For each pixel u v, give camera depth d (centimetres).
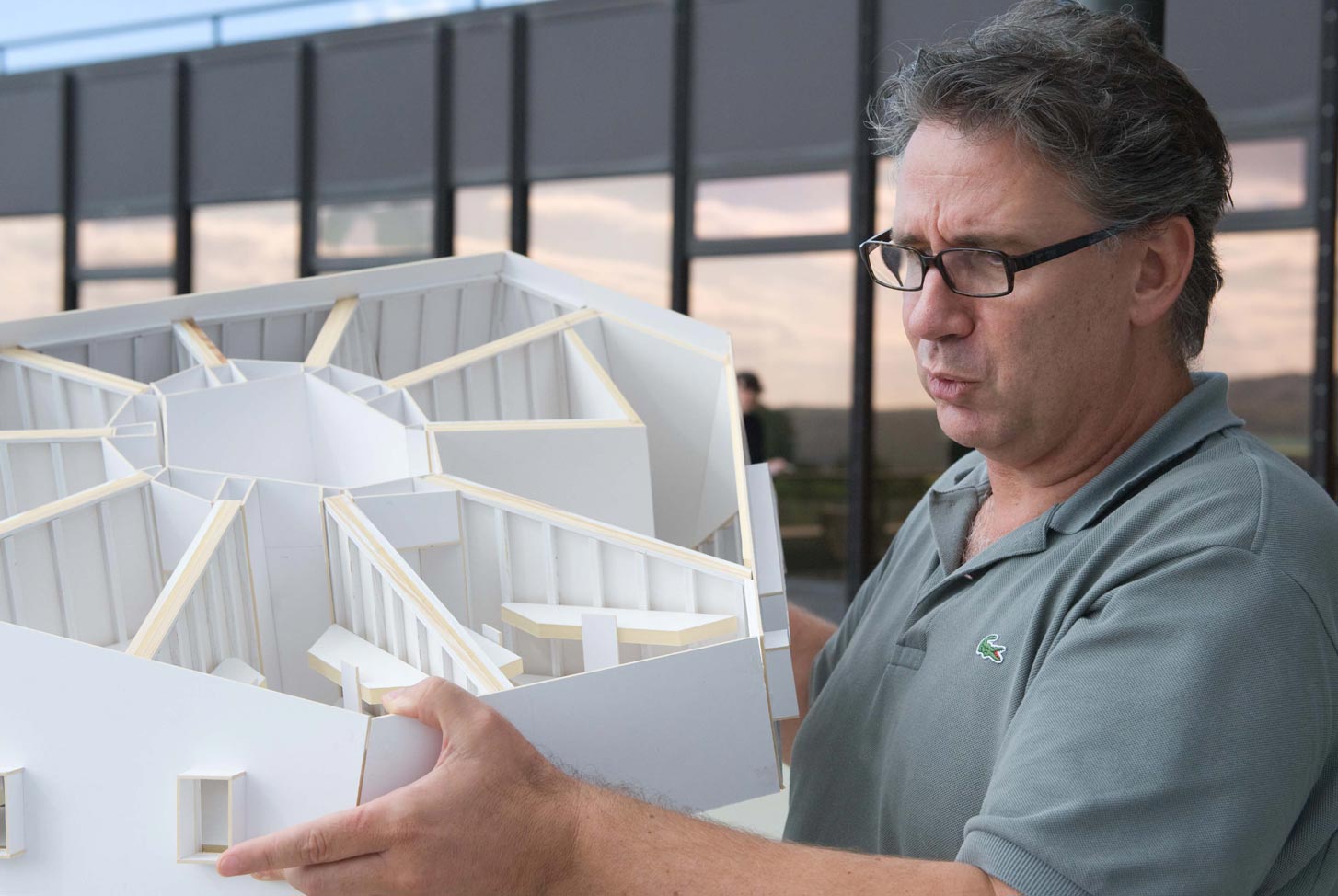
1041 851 63
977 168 76
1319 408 418
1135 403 84
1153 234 78
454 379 124
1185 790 63
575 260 570
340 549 94
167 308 130
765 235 519
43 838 69
